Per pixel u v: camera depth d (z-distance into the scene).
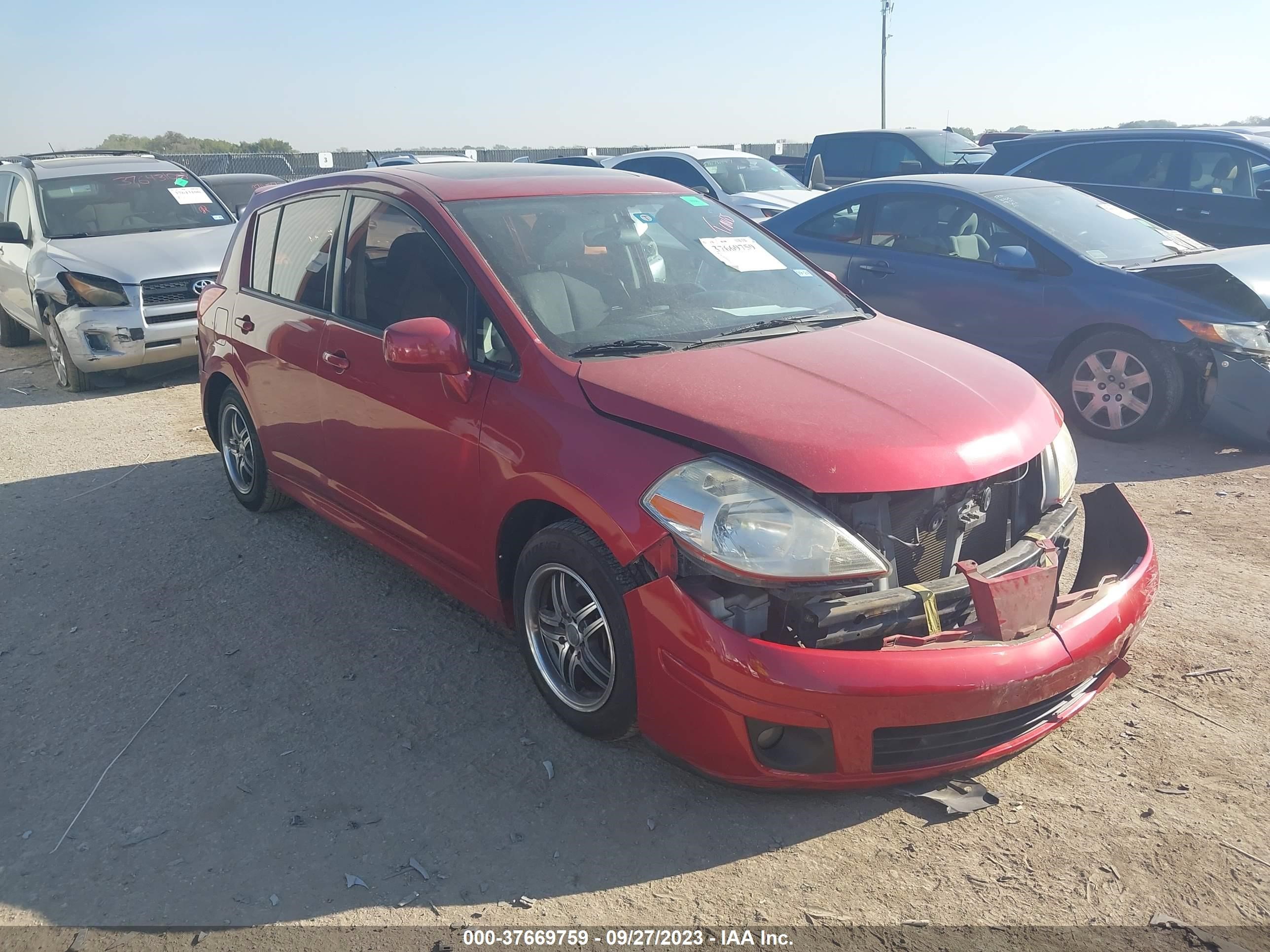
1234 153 9.12
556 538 3.07
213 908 2.56
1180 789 2.93
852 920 2.48
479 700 3.51
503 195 3.90
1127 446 6.28
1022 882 2.59
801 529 2.62
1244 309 5.93
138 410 7.69
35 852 2.79
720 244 4.16
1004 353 6.80
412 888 2.62
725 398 2.93
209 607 4.27
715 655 2.62
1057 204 7.14
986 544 3.03
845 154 16.19
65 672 3.77
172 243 8.70
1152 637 3.81
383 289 3.92
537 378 3.21
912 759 2.69
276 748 3.26
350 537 5.02
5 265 9.62
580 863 2.70
